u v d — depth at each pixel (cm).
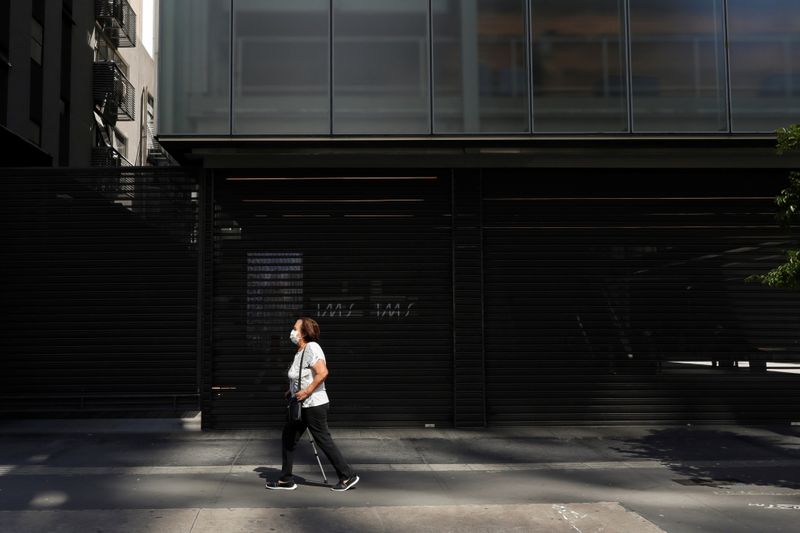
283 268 1054
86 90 1964
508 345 1060
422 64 1004
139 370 1055
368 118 993
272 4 1001
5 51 1462
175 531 550
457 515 597
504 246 1074
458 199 1069
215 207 1055
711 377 1066
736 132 1008
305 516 594
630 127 1001
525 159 1064
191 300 1068
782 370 1071
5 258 1076
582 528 562
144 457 845
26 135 1559
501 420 1049
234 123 983
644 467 805
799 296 1081
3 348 1060
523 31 1016
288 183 1063
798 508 633
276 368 1039
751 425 1058
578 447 913
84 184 1086
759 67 1019
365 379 1045
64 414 1048
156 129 981
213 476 750
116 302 1068
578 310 1069
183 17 994
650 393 1062
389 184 1071
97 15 2044
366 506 630
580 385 1059
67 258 1075
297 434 698
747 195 1091
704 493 687
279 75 994
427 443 937
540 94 1007
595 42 1017
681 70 1016
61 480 731
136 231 1079
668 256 1081
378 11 1008
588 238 1079
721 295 1078
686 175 1091
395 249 1065
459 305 1053
